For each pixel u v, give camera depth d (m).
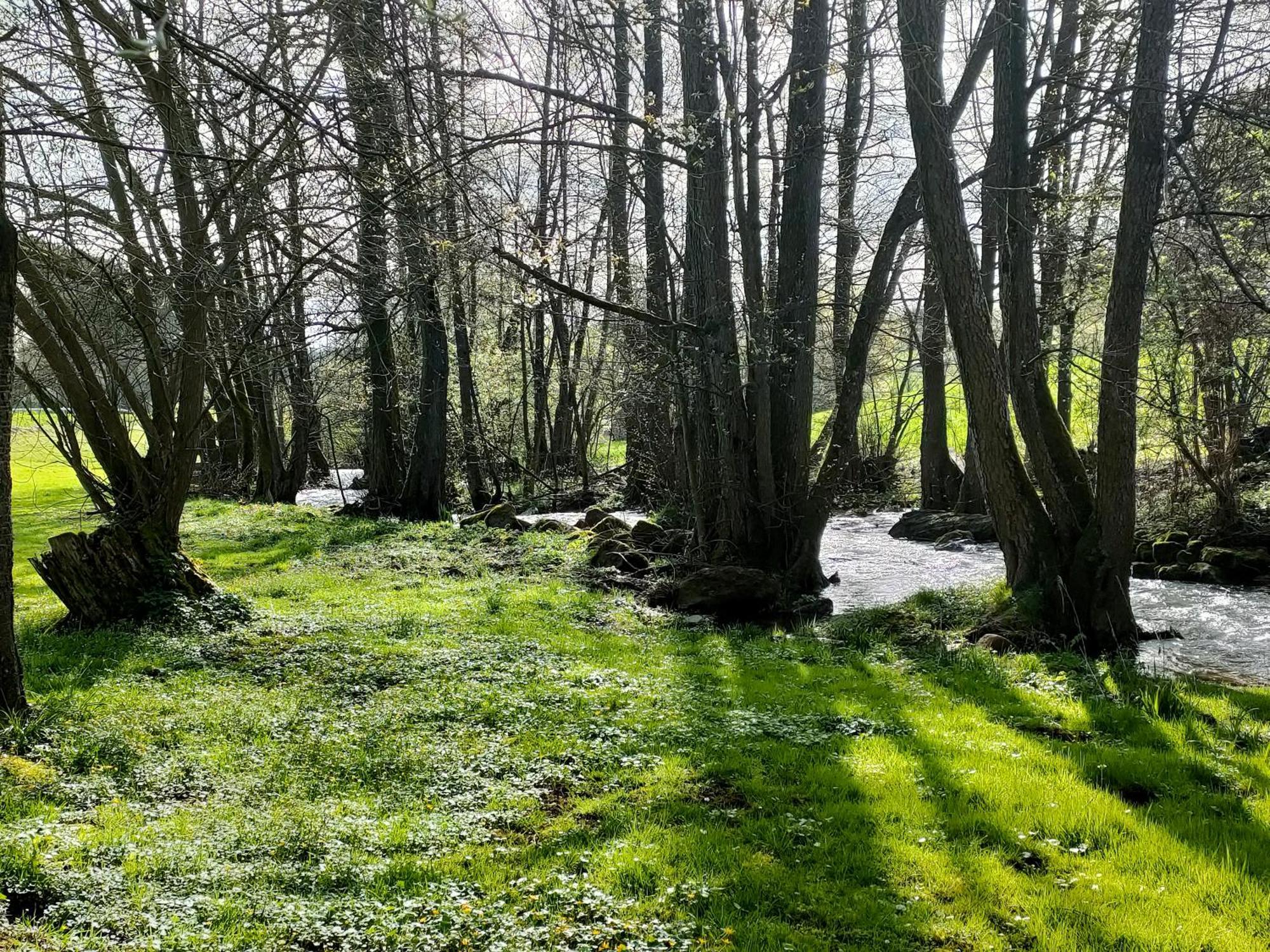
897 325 30.41
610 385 32.56
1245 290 11.41
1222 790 7.30
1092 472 23.97
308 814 6.25
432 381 28.98
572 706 9.23
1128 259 12.09
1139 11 12.23
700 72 16.19
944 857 5.96
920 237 21.95
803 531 17.89
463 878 5.53
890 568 21.38
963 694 10.22
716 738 8.30
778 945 4.86
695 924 5.01
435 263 13.27
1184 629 14.41
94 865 5.34
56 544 12.27
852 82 18.30
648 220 19.75
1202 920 5.18
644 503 33.16
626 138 16.75
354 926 4.86
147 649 10.84
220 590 13.16
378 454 29.59
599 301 14.97
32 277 11.34
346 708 8.91
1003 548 13.68
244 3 8.53
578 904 5.19
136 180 11.84
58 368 12.14
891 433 38.59
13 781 6.50
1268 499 20.75
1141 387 20.16
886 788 7.16
